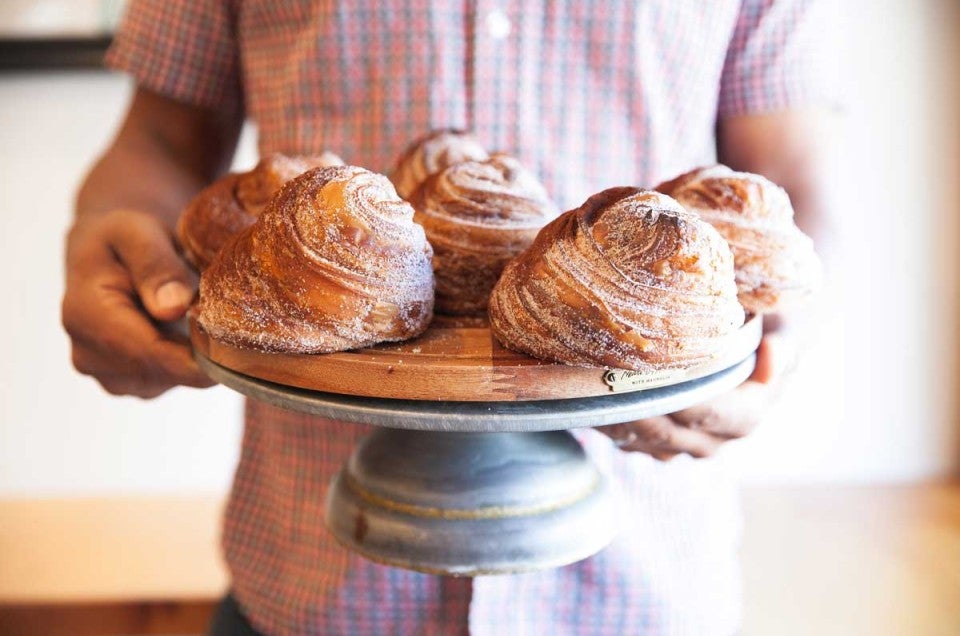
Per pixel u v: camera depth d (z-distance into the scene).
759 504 1.52
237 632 0.90
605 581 0.82
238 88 0.97
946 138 1.46
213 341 0.58
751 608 1.18
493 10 0.79
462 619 0.84
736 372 0.58
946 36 1.43
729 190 0.62
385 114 0.81
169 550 1.35
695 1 0.80
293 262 0.55
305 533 0.85
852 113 1.46
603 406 0.53
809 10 0.87
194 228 0.68
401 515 0.57
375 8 0.79
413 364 0.53
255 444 0.90
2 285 1.51
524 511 0.57
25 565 1.29
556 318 0.53
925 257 1.51
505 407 0.53
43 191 1.48
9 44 1.39
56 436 1.59
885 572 1.28
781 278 0.61
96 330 0.68
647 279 0.53
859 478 1.62
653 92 0.81
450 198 0.66
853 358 1.56
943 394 1.57
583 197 0.82
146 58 0.90
